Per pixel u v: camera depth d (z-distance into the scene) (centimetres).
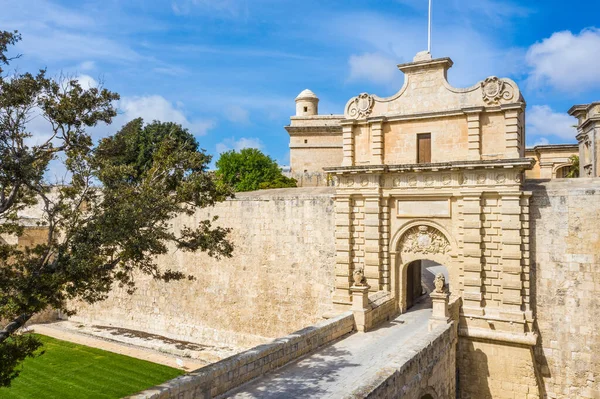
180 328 3631
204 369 1562
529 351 2411
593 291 2375
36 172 1409
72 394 2550
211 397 1538
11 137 1390
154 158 1828
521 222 2484
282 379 1753
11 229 1811
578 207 2414
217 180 1916
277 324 3250
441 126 2711
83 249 1465
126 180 1964
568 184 2562
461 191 2592
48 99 1456
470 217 2564
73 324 4047
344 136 2969
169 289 3706
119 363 3089
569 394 2422
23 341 1489
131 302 3878
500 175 2503
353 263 2955
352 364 1933
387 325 2584
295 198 3212
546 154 5222
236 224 3431
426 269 4547
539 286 2495
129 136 1770
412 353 1817
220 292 3481
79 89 1502
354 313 2461
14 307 1322
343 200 2958
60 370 2922
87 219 1606
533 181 2725
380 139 2847
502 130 2547
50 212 1631
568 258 2431
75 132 1538
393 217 2852
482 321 2514
